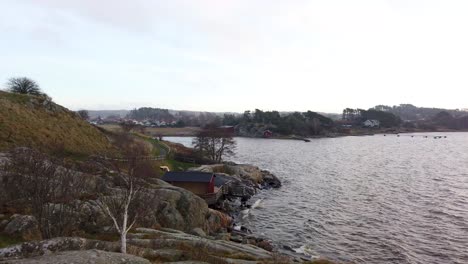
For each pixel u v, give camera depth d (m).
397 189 78.75
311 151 166.50
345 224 54.16
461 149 171.75
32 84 87.31
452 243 45.84
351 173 101.56
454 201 67.44
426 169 108.00
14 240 24.69
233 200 70.44
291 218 57.75
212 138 112.50
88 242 21.38
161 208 41.78
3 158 30.47
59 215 23.56
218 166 89.94
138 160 50.78
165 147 110.31
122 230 22.83
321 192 77.25
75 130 68.94
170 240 28.72
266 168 112.88
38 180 23.59
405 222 54.75
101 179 37.84
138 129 187.00
